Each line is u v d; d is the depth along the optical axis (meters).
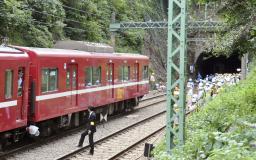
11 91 15.27
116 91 26.33
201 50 63.84
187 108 27.31
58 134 20.02
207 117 15.25
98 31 42.44
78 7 39.75
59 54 19.06
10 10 27.14
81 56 21.28
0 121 14.61
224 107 17.58
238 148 6.76
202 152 8.21
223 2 14.49
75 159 15.29
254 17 14.40
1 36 27.05
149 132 21.62
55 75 18.80
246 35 15.55
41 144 17.67
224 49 16.30
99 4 45.88
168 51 9.95
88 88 22.28
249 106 15.97
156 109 31.84
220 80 39.97
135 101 30.73
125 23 40.59
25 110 16.33
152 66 55.41
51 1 32.88
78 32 39.12
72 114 21.67
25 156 15.42
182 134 10.04
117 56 26.36
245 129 8.94
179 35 9.92
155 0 60.00
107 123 24.36
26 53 16.81
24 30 29.64
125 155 16.38
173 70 10.04
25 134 18.33
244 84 27.03
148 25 39.88
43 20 32.53
